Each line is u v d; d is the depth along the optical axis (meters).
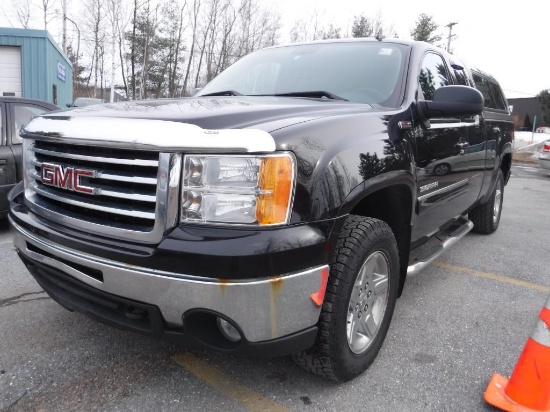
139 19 32.44
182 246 1.94
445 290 4.08
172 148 1.96
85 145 2.19
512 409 2.34
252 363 2.77
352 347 2.53
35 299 3.56
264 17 32.41
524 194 10.30
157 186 1.99
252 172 1.96
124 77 31.80
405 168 2.69
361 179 2.30
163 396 2.45
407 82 3.18
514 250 5.44
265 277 1.94
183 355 2.84
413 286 4.15
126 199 2.10
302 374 2.67
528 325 3.42
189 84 34.00
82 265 2.20
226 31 31.80
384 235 2.54
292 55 3.81
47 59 15.91
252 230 1.96
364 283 2.56
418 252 3.74
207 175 1.96
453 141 3.57
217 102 2.68
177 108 2.38
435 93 3.10
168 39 34.81
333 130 2.30
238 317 1.96
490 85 5.55
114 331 3.10
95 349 2.88
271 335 2.05
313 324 2.19
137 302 2.09
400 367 2.78
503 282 4.33
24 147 2.71
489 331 3.30
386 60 3.40
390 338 3.15
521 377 2.36
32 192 2.65
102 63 36.28
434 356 2.93
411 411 2.38
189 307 1.99
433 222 3.59
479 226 5.90
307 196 2.05
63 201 2.31
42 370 2.64
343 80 3.34
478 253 5.26
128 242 2.09
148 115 2.20
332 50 3.69
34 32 15.57
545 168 14.20
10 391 2.45
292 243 1.97
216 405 2.39
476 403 2.47
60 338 2.99
